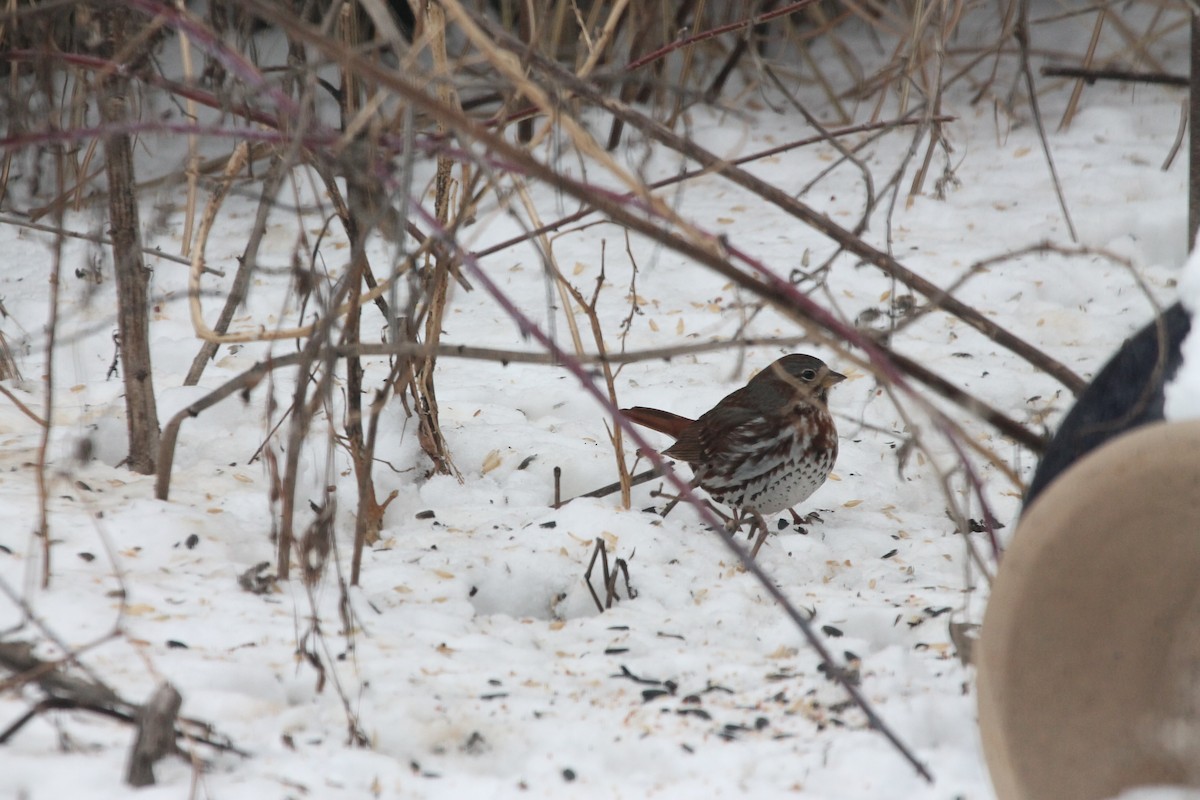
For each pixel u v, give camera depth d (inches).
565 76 243.6
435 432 360.2
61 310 468.1
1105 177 596.4
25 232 533.0
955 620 279.4
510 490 359.9
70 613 250.4
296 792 193.9
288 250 540.7
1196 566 167.6
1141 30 724.7
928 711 232.5
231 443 363.9
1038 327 479.2
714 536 339.0
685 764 216.4
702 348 223.8
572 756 217.3
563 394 426.3
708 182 613.9
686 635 279.4
